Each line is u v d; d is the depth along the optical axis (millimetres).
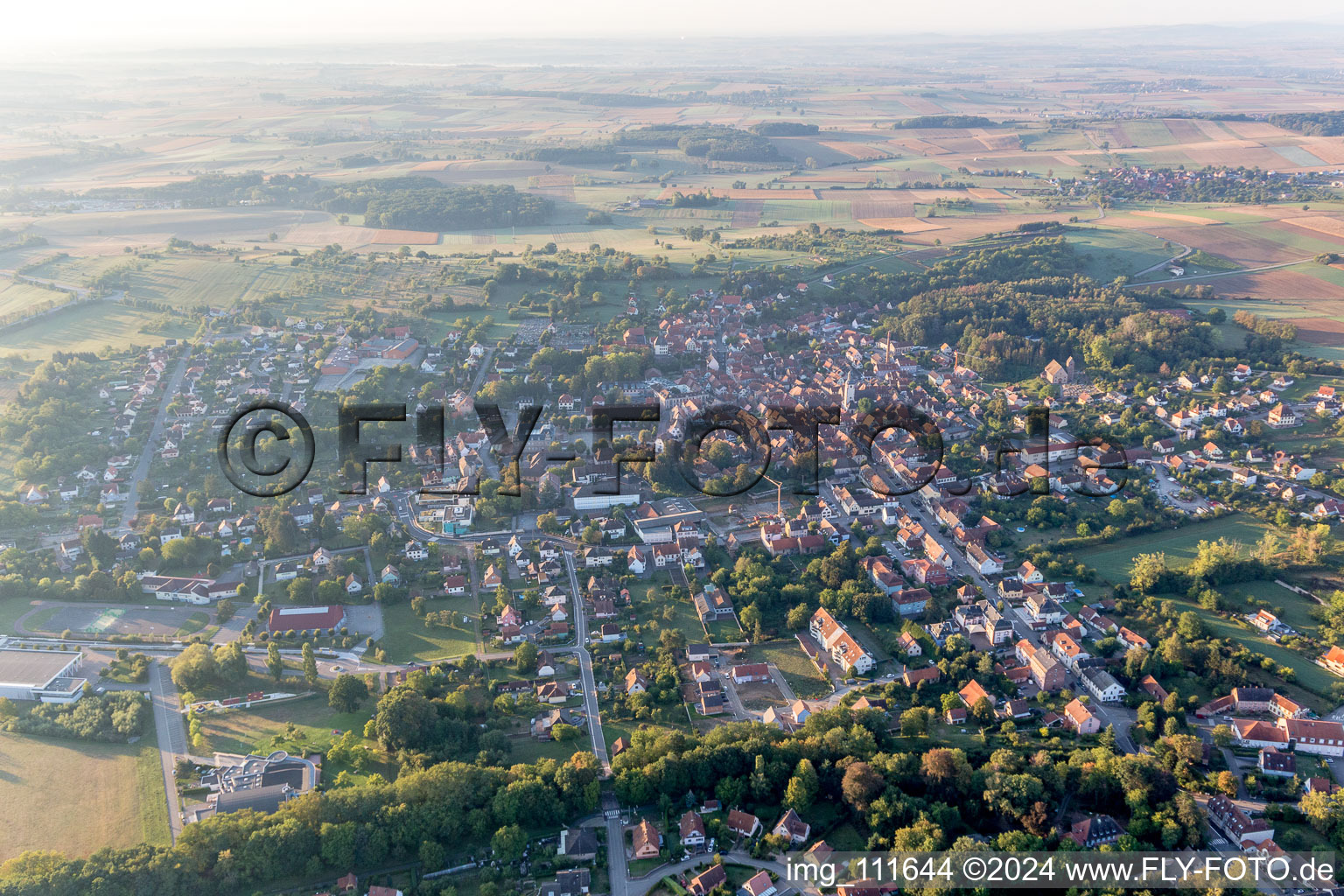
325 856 191250
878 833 197125
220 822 196875
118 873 184875
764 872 186500
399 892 186375
